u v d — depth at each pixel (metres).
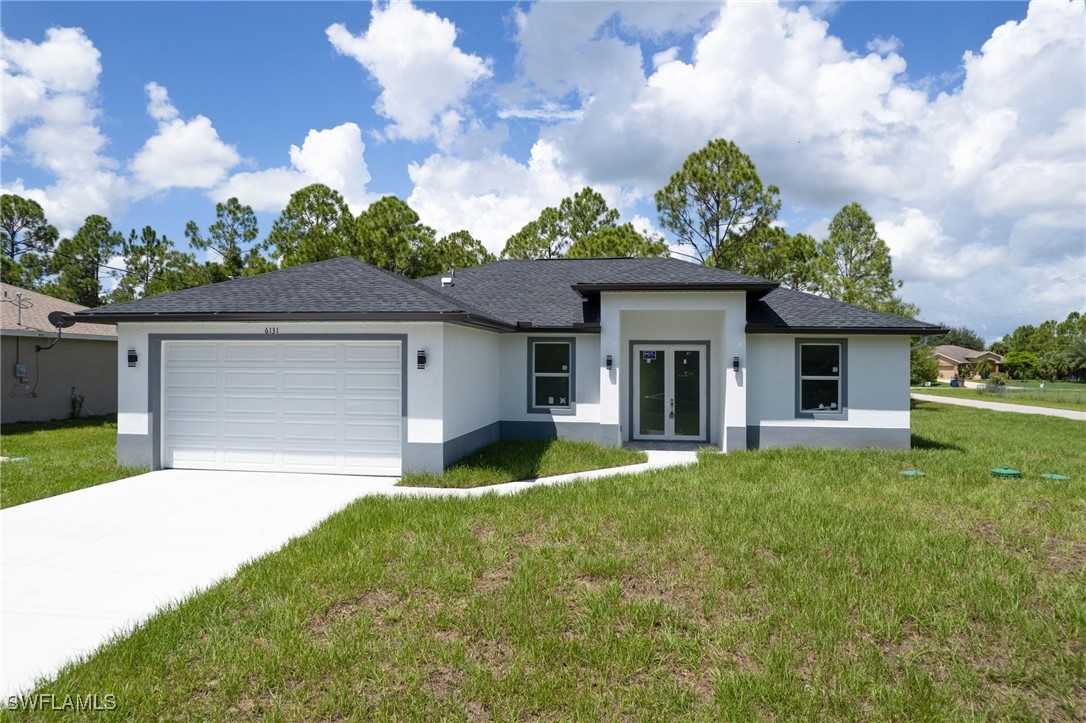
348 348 10.13
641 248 26.11
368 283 10.99
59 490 8.75
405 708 3.34
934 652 3.96
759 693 3.45
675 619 4.37
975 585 4.85
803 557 5.49
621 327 14.59
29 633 4.26
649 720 3.25
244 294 10.62
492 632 4.17
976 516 6.94
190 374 10.52
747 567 5.22
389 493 8.55
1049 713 3.39
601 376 12.82
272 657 3.83
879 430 12.54
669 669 3.78
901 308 24.91
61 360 18.70
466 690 3.53
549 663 3.82
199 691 3.53
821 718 3.27
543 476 9.95
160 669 3.73
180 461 10.55
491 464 10.47
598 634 4.14
